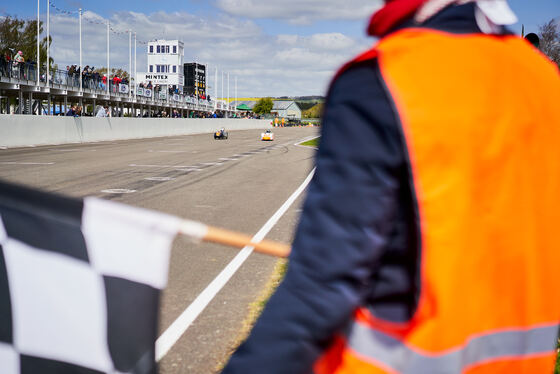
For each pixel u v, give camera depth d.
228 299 4.48
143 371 1.02
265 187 12.45
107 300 1.04
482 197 0.85
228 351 3.44
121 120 40.56
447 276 0.82
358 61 0.86
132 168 16.62
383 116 0.82
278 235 7.18
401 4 0.91
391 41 0.89
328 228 0.83
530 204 0.90
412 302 0.87
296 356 0.84
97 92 40.19
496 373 0.91
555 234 0.94
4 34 50.38
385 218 0.82
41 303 1.07
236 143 38.22
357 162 0.82
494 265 0.87
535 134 0.91
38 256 1.07
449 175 0.81
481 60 0.88
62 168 15.99
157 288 1.03
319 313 0.82
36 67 31.12
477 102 0.84
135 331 1.02
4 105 43.84
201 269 5.40
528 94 0.92
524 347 0.92
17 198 1.08
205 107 79.56
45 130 29.09
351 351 0.90
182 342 3.58
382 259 0.87
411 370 0.85
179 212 8.84
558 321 0.96
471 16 0.94
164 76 112.69
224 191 11.62
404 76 0.82
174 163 19.00
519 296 0.90
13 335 1.08
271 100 160.12
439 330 0.83
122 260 1.04
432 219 0.81
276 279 5.04
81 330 1.05
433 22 0.93
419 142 0.80
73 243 1.05
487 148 0.84
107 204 1.06
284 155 24.88
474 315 0.86
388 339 0.87
